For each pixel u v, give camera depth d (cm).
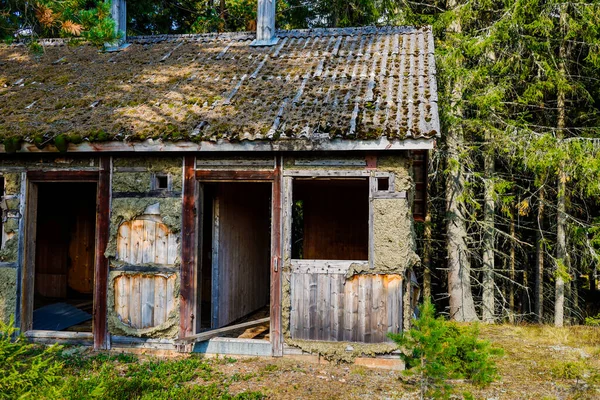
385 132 664
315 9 1719
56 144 722
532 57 1312
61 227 1184
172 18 1919
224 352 743
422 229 1547
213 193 829
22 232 789
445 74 1223
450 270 1381
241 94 827
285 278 725
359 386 631
